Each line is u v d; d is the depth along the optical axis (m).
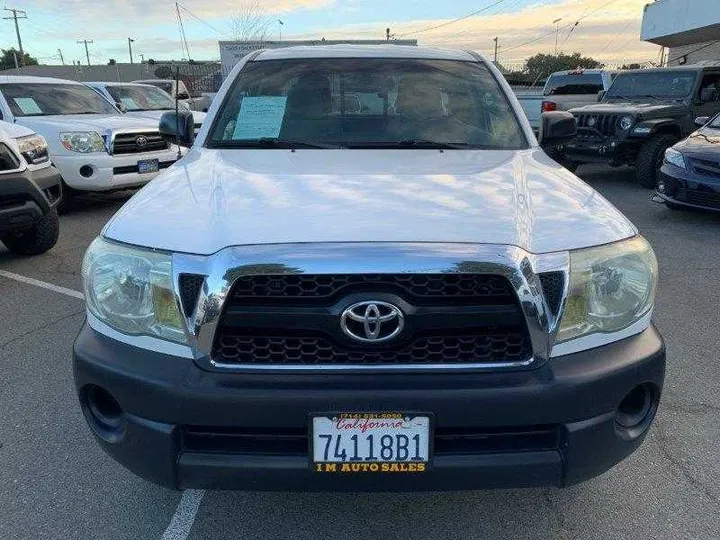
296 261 1.76
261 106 3.14
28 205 5.14
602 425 1.88
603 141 9.68
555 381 1.81
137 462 1.91
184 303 1.83
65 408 3.13
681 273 5.41
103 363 1.92
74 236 6.84
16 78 8.78
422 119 3.12
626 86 11.16
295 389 1.77
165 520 2.34
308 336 1.80
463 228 1.90
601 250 1.93
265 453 1.84
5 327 4.20
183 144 3.56
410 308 1.78
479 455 1.83
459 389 1.77
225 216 1.99
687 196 7.05
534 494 2.48
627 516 2.35
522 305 1.80
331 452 1.80
